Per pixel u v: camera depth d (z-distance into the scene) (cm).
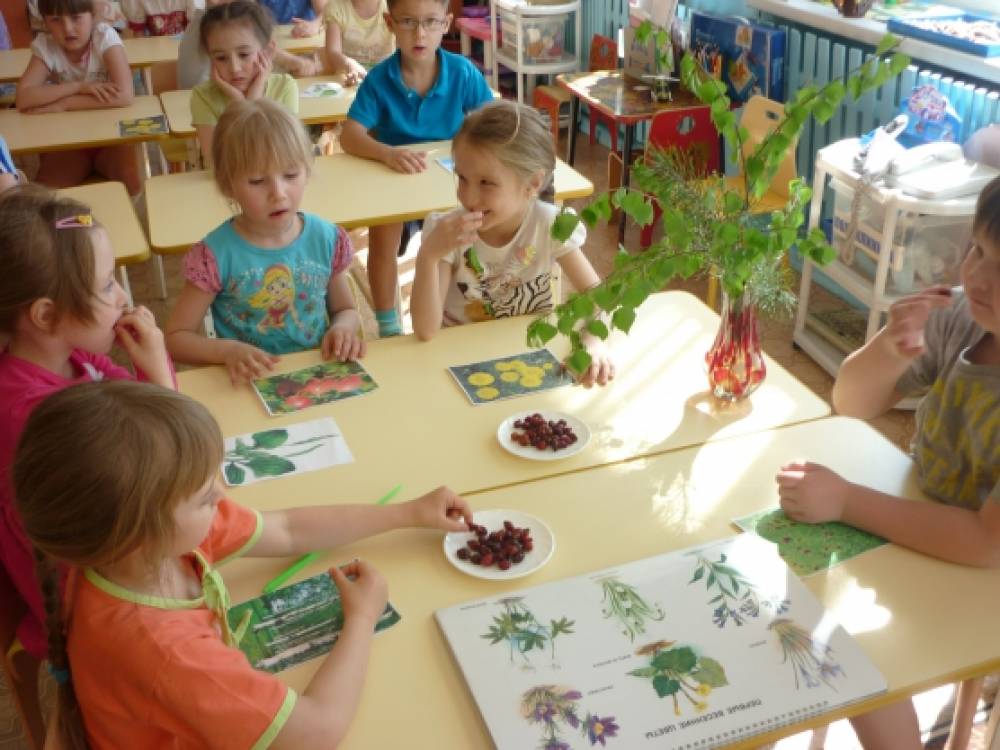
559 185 280
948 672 108
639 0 413
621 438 153
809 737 182
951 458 138
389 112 320
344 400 164
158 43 471
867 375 151
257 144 189
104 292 141
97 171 387
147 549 96
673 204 139
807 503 131
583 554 127
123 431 92
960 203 264
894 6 344
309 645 112
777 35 362
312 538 126
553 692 104
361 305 361
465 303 211
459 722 102
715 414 159
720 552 126
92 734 102
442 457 148
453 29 632
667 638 111
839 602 118
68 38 368
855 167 289
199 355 179
